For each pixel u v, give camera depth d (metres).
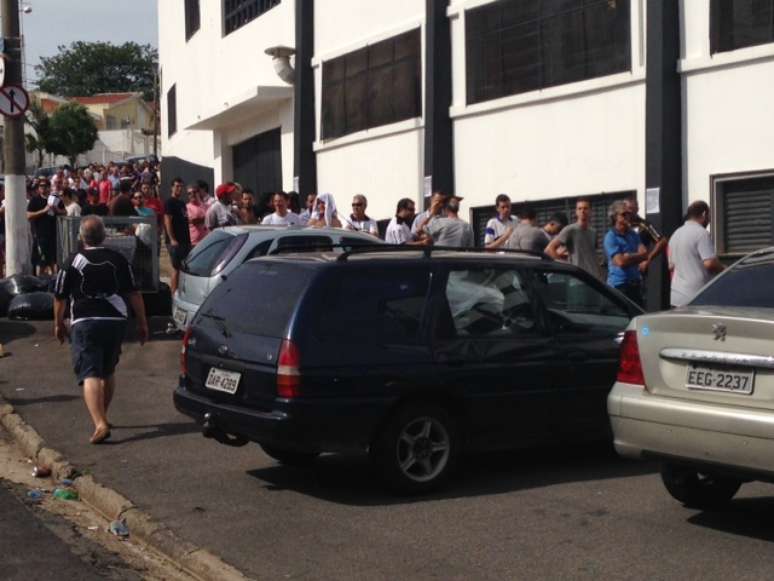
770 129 13.34
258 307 8.03
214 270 13.36
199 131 30.23
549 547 6.80
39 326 16.00
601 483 8.41
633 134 14.96
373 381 7.74
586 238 13.41
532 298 8.60
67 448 9.62
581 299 8.88
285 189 23.61
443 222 14.41
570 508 7.70
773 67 13.29
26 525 7.56
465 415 8.17
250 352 7.84
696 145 14.19
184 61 31.66
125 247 16.62
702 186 14.13
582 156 15.80
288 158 23.44
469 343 8.18
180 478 8.62
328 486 8.38
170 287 17.91
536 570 6.37
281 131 23.80
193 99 30.70
